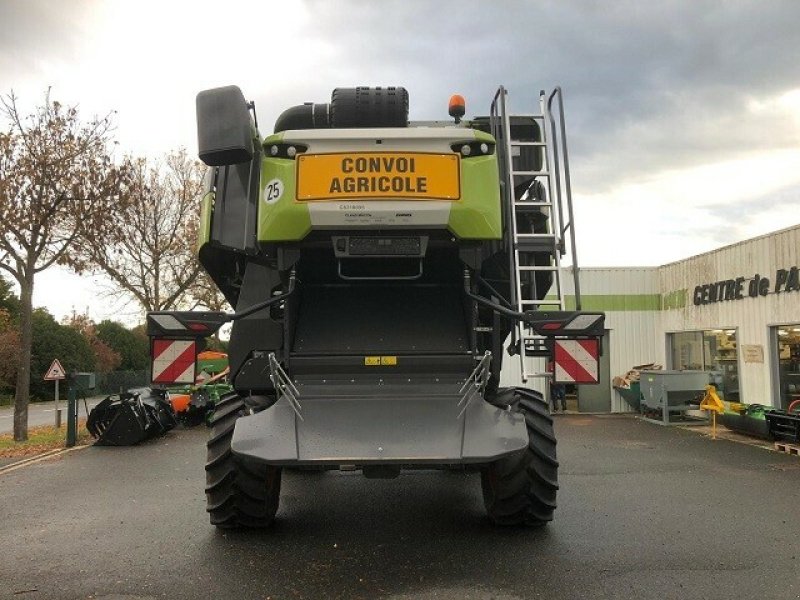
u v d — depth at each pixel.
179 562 5.01
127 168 16.36
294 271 5.13
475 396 4.93
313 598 4.25
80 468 10.27
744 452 11.71
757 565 4.85
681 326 19.72
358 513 6.54
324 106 6.21
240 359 5.56
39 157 14.20
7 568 4.94
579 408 20.73
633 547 5.31
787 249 15.07
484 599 4.19
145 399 14.48
